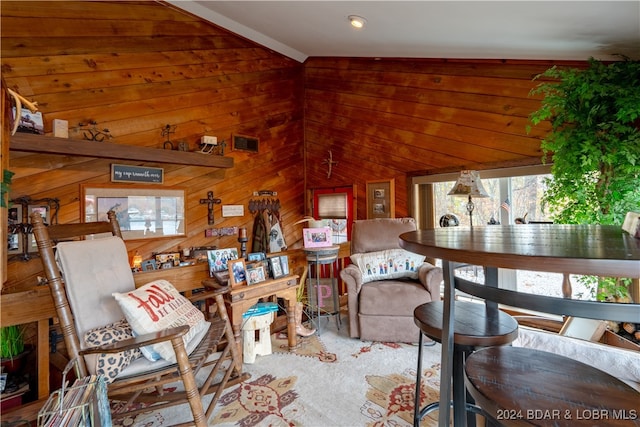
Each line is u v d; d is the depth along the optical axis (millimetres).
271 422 1814
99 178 3152
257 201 4492
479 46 2770
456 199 3562
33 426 1858
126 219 3307
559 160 2402
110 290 1781
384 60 4125
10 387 2035
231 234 4176
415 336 2826
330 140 4785
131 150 3068
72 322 1540
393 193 4031
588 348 1984
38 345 1913
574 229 1509
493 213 3248
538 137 2873
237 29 4078
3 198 1893
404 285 2916
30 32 2781
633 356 1857
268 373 2365
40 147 2551
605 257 710
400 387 2148
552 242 1014
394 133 4043
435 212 3752
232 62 4234
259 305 2727
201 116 3928
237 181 4293
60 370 2250
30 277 2703
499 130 3141
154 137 3527
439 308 1601
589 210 2281
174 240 3676
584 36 2068
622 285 2293
